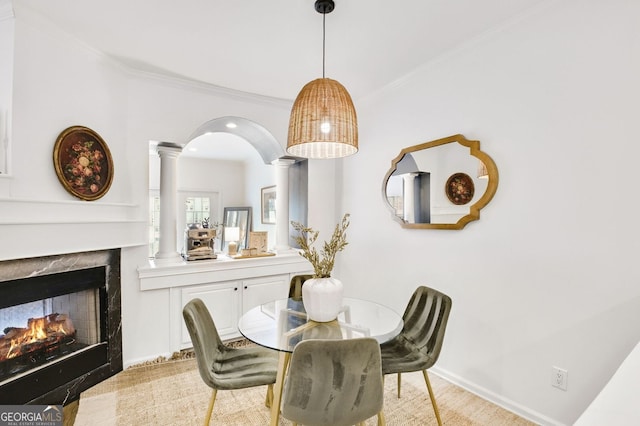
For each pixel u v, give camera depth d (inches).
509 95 78.3
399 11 73.0
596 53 64.1
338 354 49.1
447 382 91.9
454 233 91.4
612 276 62.0
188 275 111.3
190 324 62.7
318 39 85.0
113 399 83.7
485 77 83.6
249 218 234.2
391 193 112.1
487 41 82.9
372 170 122.3
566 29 68.2
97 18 75.9
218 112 118.4
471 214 84.8
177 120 110.3
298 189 147.2
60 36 81.1
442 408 79.3
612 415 31.1
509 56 78.2
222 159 243.0
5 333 76.5
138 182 102.9
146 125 104.6
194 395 85.7
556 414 69.6
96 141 90.1
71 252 82.4
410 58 95.3
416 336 78.6
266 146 143.2
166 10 72.8
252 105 125.6
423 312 80.3
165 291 107.9
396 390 87.7
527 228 74.7
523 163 75.6
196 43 87.0
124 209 98.5
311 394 49.9
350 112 62.8
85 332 90.8
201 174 237.8
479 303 84.8
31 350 81.0
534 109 73.5
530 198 74.2
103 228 91.2
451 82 92.4
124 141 99.5
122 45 87.9
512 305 77.6
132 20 76.6
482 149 84.2
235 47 89.0
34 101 76.5
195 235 121.6
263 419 75.8
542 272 72.1
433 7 71.8
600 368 63.4
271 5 70.8
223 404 81.9
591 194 64.8
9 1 70.0
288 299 93.7
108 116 94.5
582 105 66.0
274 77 108.0
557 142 69.7
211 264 115.9
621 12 60.9
